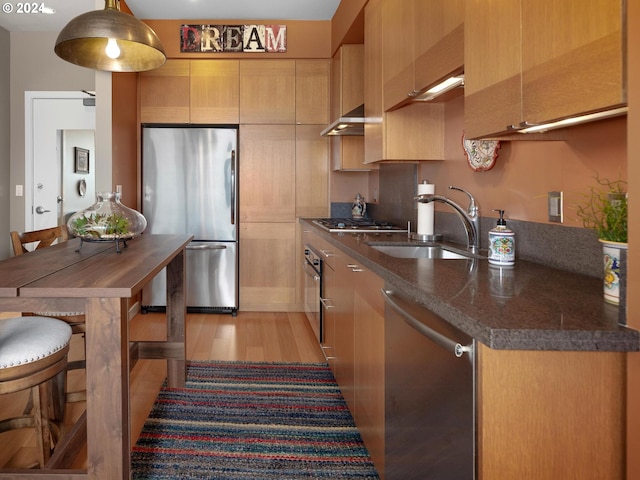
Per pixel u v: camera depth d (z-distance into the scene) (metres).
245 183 4.95
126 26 2.53
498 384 1.00
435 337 1.20
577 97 1.12
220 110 4.88
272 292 5.00
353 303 2.37
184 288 3.10
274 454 2.25
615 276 1.18
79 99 5.27
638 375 0.95
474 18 1.69
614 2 1.00
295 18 4.82
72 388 2.93
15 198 5.26
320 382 3.14
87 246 2.71
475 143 2.41
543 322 1.01
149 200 4.81
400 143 2.92
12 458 2.16
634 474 0.96
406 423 1.46
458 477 1.09
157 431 2.47
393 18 2.74
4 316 4.56
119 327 1.63
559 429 1.01
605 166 1.52
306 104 4.94
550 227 1.81
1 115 5.06
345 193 5.01
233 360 3.54
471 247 2.36
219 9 4.57
